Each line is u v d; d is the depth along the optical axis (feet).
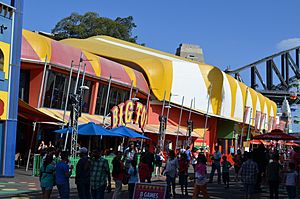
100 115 121.39
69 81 96.63
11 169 70.79
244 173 48.73
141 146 113.09
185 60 185.26
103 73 117.39
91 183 38.19
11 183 62.80
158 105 150.61
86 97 114.62
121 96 131.03
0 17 70.28
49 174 38.68
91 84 116.16
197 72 164.66
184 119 160.15
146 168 48.52
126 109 107.34
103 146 121.19
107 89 123.03
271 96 319.68
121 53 155.12
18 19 73.56
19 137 101.45
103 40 178.40
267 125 237.86
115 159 42.60
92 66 113.50
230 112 179.42
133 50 166.81
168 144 145.18
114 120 102.17
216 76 170.60
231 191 65.00
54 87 102.99
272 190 51.60
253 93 212.84
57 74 102.99
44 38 100.53
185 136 150.00
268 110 239.91
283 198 58.34
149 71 148.36
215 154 78.74
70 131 79.82
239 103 188.96
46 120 89.04
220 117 169.58
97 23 243.40
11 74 71.97
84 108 114.01
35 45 96.07
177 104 153.79
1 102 69.87
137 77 138.10
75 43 157.17
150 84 147.74
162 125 114.73
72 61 99.09
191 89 161.27
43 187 38.65
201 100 164.25
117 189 42.24
